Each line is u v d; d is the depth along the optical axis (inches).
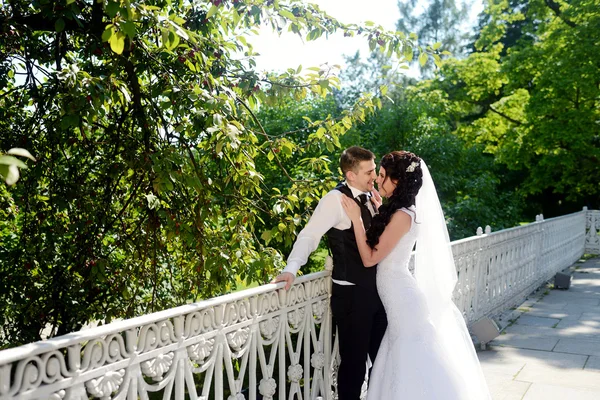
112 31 114.2
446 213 426.0
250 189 172.9
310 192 177.3
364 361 129.3
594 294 355.9
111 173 170.4
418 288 128.9
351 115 185.6
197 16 170.4
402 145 449.4
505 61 739.4
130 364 78.9
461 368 130.6
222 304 99.0
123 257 202.1
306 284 129.2
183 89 154.9
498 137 823.7
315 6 167.9
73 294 181.5
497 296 289.7
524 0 1136.8
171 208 170.1
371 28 175.0
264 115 399.2
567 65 644.1
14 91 182.7
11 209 193.9
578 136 644.7
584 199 1027.9
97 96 133.7
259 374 229.3
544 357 217.6
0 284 180.2
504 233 300.7
